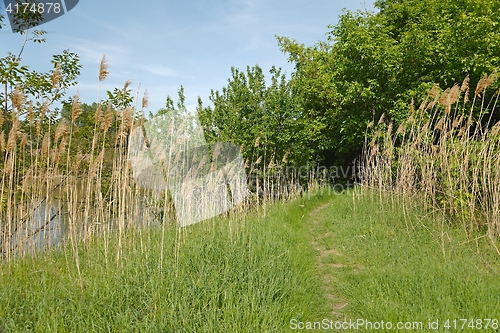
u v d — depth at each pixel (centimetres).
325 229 925
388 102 1334
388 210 871
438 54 1253
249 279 498
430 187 742
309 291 539
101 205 585
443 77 1259
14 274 501
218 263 548
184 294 439
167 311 404
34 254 607
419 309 432
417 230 720
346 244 757
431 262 557
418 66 1298
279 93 1352
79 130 783
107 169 785
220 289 461
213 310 408
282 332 401
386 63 1249
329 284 590
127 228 658
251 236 703
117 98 771
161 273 484
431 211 725
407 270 542
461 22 1131
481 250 588
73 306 398
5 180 645
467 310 412
